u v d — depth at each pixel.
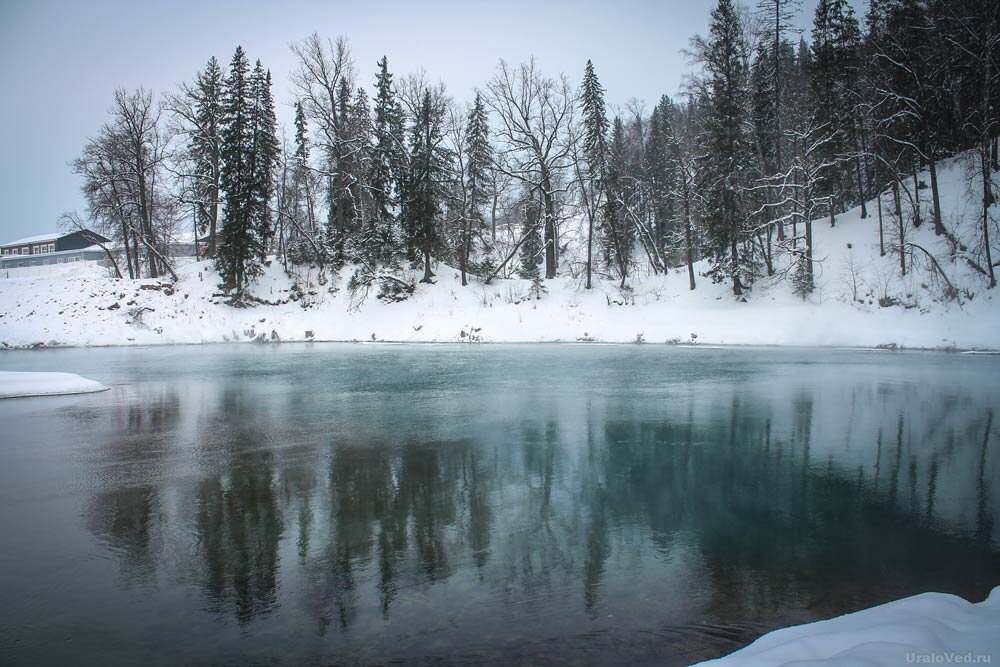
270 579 5.53
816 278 34.19
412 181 41.81
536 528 6.72
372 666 4.10
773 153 38.91
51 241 82.62
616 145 48.06
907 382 17.66
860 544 6.17
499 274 50.31
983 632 3.64
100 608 5.00
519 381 19.17
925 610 4.19
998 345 26.05
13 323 38.59
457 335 36.84
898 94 34.19
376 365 24.36
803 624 4.35
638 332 34.31
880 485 8.12
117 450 10.55
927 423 12.00
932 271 30.61
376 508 7.42
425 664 4.11
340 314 41.12
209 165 47.31
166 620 4.80
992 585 5.22
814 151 36.44
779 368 21.50
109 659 4.23
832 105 35.88
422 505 7.52
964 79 34.44
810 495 7.74
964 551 5.96
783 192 38.50
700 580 5.40
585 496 7.82
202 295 42.56
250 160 41.44
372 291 41.94
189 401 16.00
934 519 6.86
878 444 10.38
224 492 8.11
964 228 31.91
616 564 5.76
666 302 37.41
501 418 13.17
